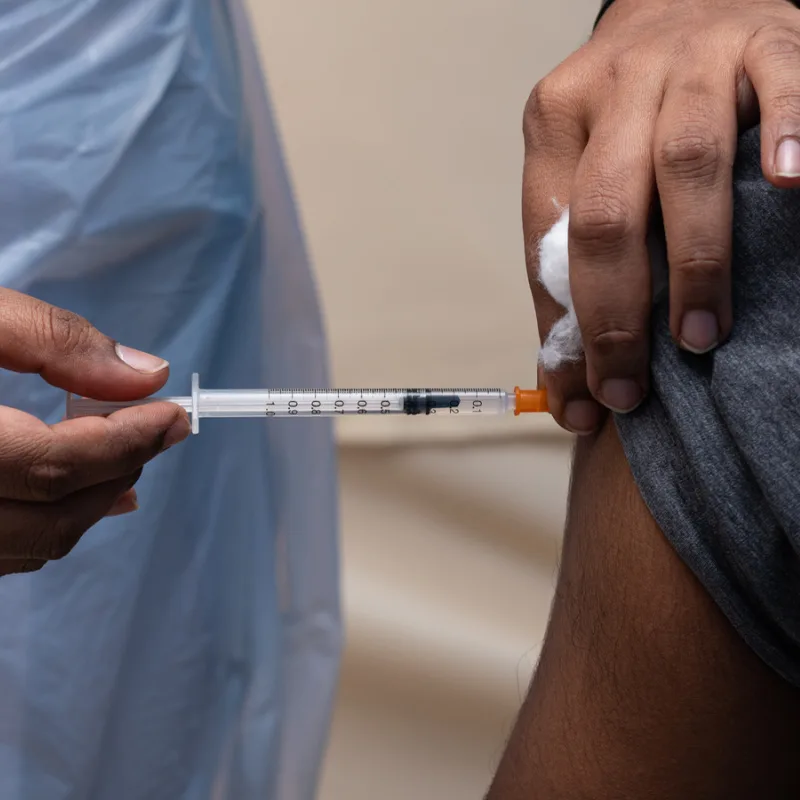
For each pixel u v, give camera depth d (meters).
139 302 0.97
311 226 1.25
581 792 0.54
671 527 0.49
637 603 0.51
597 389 0.53
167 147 0.93
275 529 1.15
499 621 1.30
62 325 0.62
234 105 1.00
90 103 0.88
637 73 0.58
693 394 0.49
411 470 1.30
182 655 1.07
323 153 1.23
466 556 1.30
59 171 0.88
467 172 1.25
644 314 0.52
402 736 1.29
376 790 1.29
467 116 1.23
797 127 0.47
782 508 0.43
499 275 1.28
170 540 1.05
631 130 0.54
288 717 1.19
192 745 1.09
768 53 0.52
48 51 0.87
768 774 0.50
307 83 1.20
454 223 1.26
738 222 0.49
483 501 1.30
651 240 0.53
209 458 1.07
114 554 0.98
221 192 0.98
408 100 1.22
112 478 0.62
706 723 0.50
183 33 0.91
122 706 1.04
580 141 0.62
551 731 0.56
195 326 1.00
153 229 0.94
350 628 1.29
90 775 1.00
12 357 0.61
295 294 1.12
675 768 0.51
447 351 1.29
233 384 1.09
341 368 1.29
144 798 1.06
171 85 0.91
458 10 1.19
